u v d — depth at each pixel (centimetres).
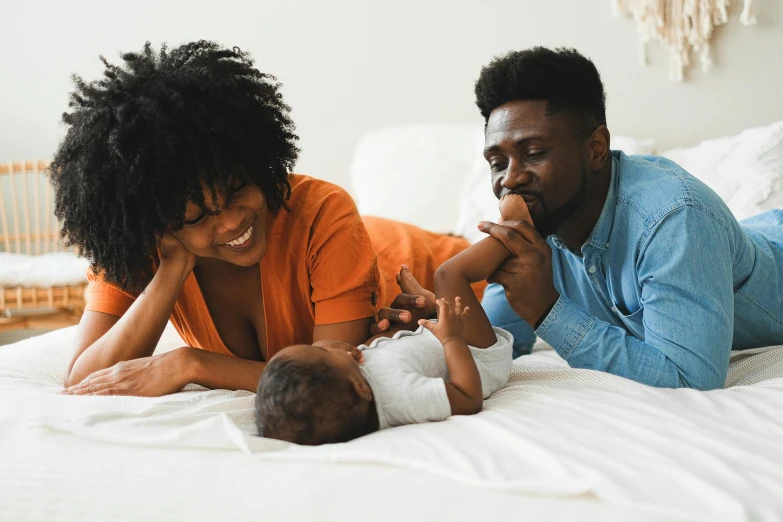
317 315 127
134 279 128
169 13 308
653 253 119
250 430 107
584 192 123
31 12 318
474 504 82
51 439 101
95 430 100
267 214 128
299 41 298
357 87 294
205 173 109
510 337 127
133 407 111
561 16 262
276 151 121
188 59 119
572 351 123
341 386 101
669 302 117
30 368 139
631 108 254
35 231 318
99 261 124
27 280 245
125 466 94
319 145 302
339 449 94
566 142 119
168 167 109
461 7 276
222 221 113
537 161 120
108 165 112
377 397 105
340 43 294
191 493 89
